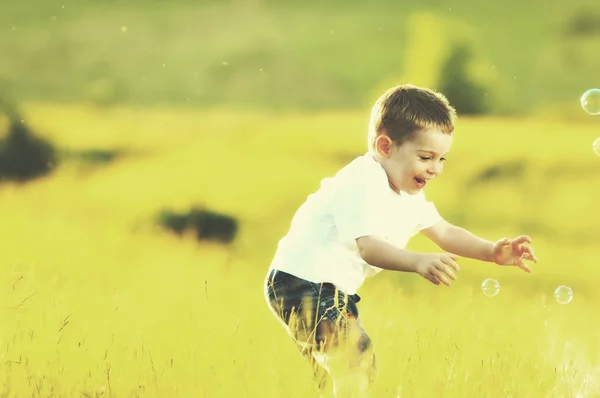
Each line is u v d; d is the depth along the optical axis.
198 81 109.00
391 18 137.38
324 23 134.88
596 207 44.31
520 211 44.62
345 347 6.28
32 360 6.81
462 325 8.43
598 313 19.98
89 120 68.19
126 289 13.45
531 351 7.81
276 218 42.72
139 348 7.12
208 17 133.88
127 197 44.19
